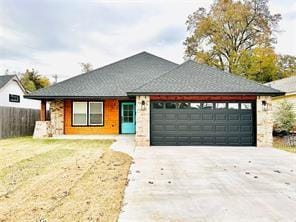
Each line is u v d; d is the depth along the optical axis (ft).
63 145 43.73
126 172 25.44
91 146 42.78
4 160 30.60
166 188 20.56
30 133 63.31
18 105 88.33
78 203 16.93
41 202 16.98
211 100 44.21
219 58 108.37
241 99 44.06
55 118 59.93
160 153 36.76
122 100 61.41
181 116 44.32
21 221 14.20
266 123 43.60
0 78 83.76
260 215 15.29
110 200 17.60
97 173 24.79
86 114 60.85
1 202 16.93
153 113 44.37
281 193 19.40
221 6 104.78
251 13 102.73
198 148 41.55
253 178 23.71
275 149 40.98
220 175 24.79
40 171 25.23
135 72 66.95
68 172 24.98
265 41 102.83
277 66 108.88
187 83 45.19
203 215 15.28
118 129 61.26
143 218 14.82
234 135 44.11
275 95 43.50
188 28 110.42
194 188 20.62
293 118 52.85
